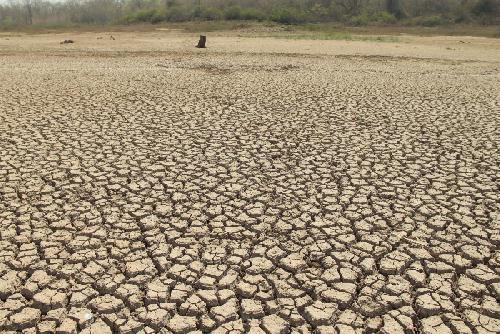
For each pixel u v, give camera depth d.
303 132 7.25
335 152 6.35
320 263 3.79
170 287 3.47
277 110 8.65
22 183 5.21
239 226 4.34
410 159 6.12
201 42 20.11
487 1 38.19
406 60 16.97
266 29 31.64
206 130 7.30
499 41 25.38
